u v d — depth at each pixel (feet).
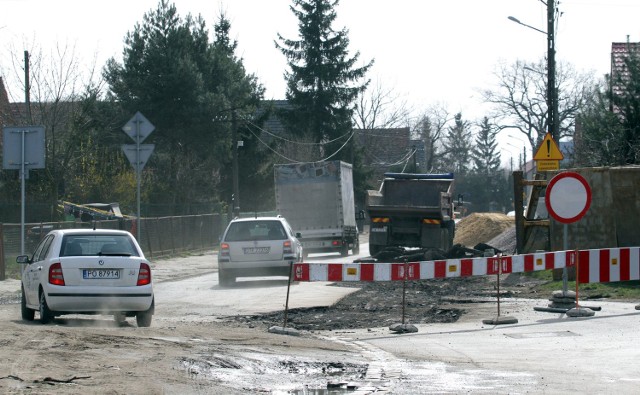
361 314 62.23
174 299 73.15
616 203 77.66
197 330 48.62
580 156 137.28
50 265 50.01
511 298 69.36
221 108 201.36
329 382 33.40
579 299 67.05
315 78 264.72
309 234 139.03
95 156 178.09
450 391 31.89
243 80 214.48
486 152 516.73
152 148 93.86
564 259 60.70
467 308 63.57
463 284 83.76
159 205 170.60
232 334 47.26
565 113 275.39
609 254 63.00
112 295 50.11
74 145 160.15
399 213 116.98
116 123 200.13
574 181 59.82
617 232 77.46
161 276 103.76
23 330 42.78
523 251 86.53
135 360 35.29
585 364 38.40
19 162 78.43
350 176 148.97
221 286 86.38
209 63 215.10
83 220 146.61
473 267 56.85
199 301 70.95
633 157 119.14
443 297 71.87
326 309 64.80
